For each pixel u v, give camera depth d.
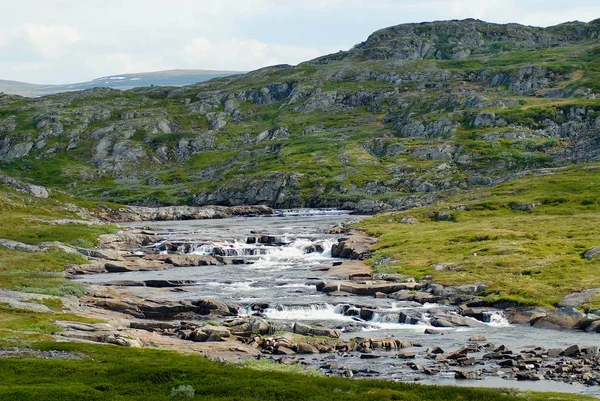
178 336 64.38
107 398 36.78
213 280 101.50
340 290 89.94
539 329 68.12
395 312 73.94
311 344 60.41
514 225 131.00
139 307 76.94
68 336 56.81
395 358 55.91
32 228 142.88
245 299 85.06
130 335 59.03
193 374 42.75
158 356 49.78
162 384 40.62
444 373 50.06
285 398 37.78
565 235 114.38
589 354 54.72
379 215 189.62
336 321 73.88
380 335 66.56
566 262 91.62
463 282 86.69
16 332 55.25
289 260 126.19
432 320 71.12
